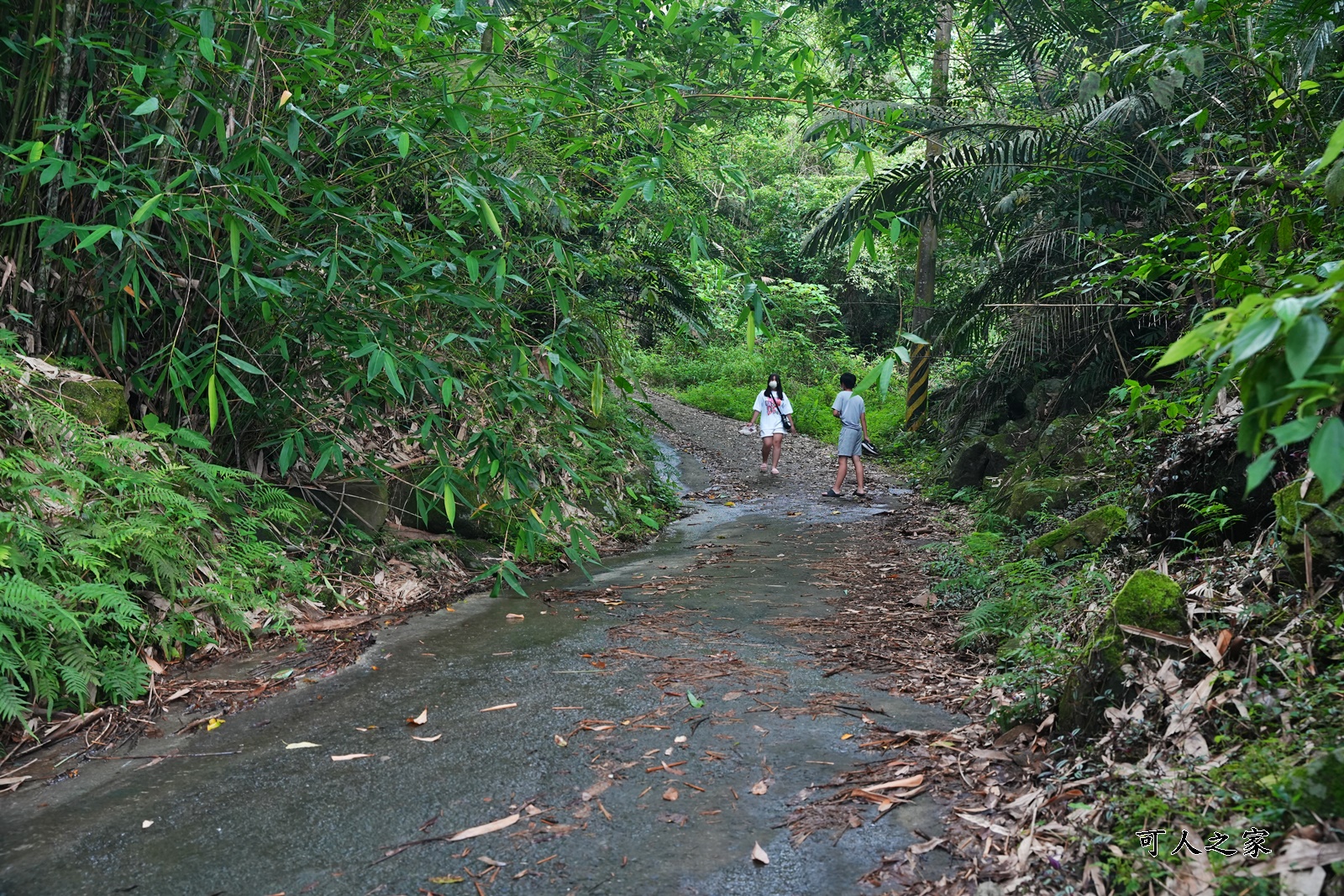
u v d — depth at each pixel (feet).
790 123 76.13
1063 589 14.20
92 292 15.38
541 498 19.16
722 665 13.92
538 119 14.39
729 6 23.88
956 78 39.45
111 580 12.90
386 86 14.93
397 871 8.11
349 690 12.89
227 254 15.14
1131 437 19.77
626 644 15.10
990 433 35.04
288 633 15.07
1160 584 10.39
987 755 10.23
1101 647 10.07
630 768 10.18
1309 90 12.82
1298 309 4.25
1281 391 4.65
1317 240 11.71
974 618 14.66
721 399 58.90
